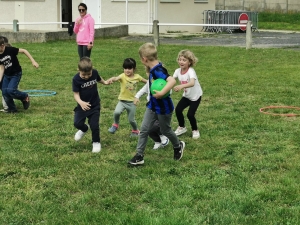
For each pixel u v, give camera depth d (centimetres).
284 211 462
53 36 2052
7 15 2666
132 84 714
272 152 649
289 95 1021
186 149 666
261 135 730
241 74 1270
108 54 1648
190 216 454
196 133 722
